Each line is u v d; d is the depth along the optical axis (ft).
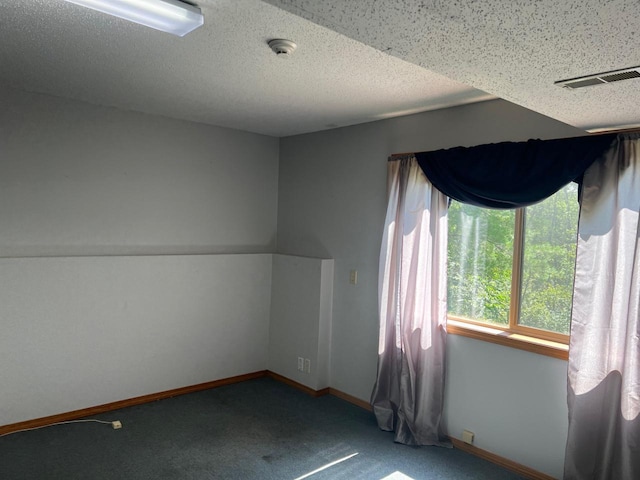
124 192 12.36
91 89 10.42
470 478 9.29
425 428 10.68
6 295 10.39
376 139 12.36
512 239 9.96
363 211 12.69
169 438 10.62
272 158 15.43
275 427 11.37
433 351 10.64
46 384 10.98
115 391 12.08
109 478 8.89
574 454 8.37
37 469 9.08
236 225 14.66
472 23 4.16
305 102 10.71
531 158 9.08
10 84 10.21
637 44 4.44
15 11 6.46
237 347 14.48
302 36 6.93
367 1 3.81
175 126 13.17
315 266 13.52
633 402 7.75
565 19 3.98
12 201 10.72
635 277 7.73
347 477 9.23
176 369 13.19
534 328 9.68
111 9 5.87
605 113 7.02
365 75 8.63
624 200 7.98
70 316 11.27
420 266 10.84
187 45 7.50
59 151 11.30
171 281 12.95
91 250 11.89
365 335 12.65
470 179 9.91
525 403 9.41
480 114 10.16
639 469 7.73
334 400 13.20
